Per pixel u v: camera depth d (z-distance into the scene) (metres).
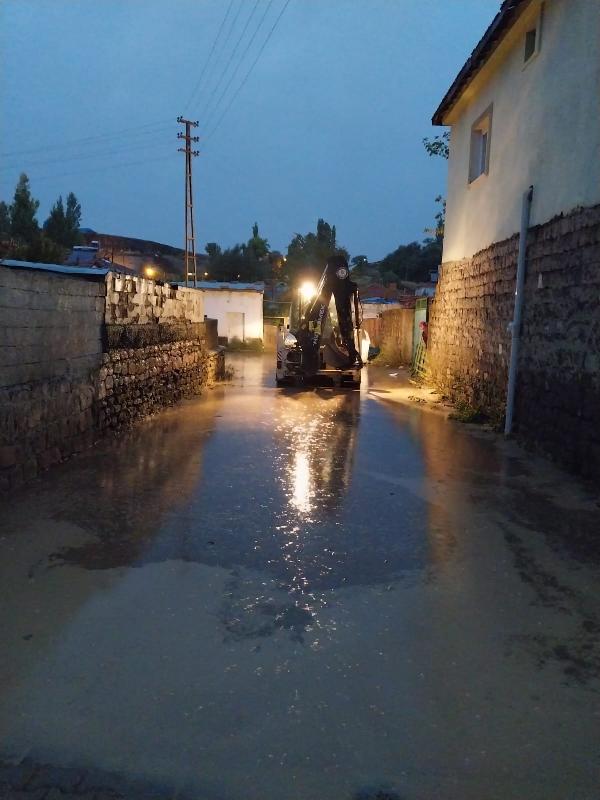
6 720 2.91
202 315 16.09
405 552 4.93
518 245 9.63
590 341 6.85
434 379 16.33
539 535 5.30
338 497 6.34
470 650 3.55
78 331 8.06
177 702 3.05
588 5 7.21
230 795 2.51
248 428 10.12
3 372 6.18
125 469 7.28
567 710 3.04
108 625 3.75
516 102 9.97
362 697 3.12
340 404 13.35
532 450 8.51
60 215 52.81
